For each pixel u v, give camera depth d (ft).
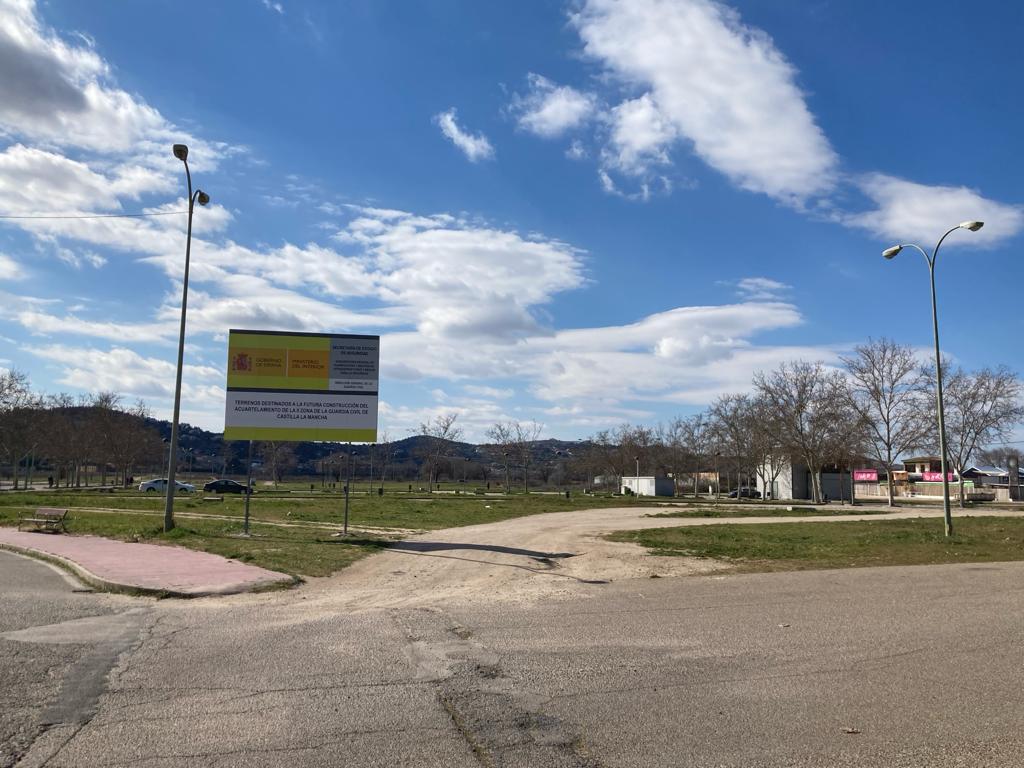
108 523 84.28
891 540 79.20
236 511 112.88
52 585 44.21
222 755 16.84
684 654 27.40
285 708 20.33
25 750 17.02
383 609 36.91
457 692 22.03
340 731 18.51
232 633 30.45
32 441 242.37
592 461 329.72
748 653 27.63
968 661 26.55
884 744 18.06
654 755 17.19
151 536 69.62
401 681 23.16
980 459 395.96
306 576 48.55
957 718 20.10
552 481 376.48
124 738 17.88
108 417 261.44
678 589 44.75
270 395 73.26
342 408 73.92
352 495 175.83
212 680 23.11
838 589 44.68
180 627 31.71
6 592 41.19
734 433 264.93
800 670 25.16
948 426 234.38
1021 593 43.14
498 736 18.30
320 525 87.92
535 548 68.74
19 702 20.62
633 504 175.32
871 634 31.24
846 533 89.86
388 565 54.95
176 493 197.06
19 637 29.17
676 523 109.50
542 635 30.60
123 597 40.42
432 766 16.30
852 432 220.02
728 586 46.06
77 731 18.37
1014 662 26.43
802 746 17.88
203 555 56.70
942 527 102.68
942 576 50.60
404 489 248.73
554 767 16.34
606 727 19.12
